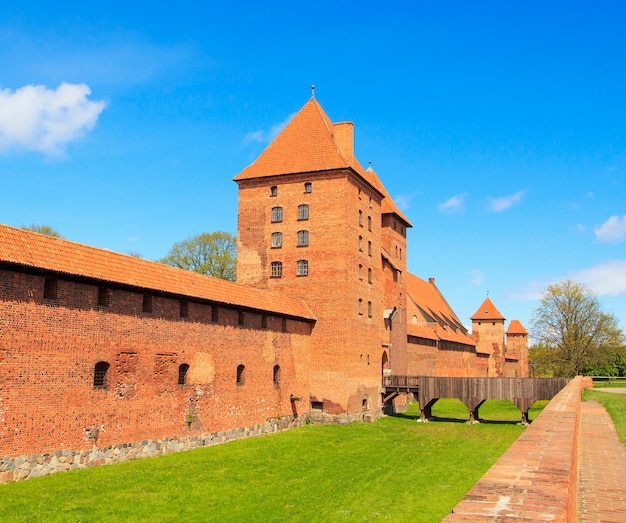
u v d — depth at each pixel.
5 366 22.78
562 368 81.75
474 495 6.89
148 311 30.11
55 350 24.88
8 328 22.98
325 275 47.22
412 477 28.28
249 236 50.06
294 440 37.88
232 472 28.03
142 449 29.23
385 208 60.72
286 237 48.88
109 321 27.66
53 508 20.53
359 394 48.44
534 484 7.43
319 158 48.97
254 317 39.12
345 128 52.78
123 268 29.27
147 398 29.66
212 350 34.69
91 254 27.97
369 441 39.16
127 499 22.44
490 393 50.91
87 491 22.86
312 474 28.50
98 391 26.88
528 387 50.22
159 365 30.56
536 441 11.10
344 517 21.44
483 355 114.00
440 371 83.19
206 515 21.36
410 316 84.69
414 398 69.62
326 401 45.94
